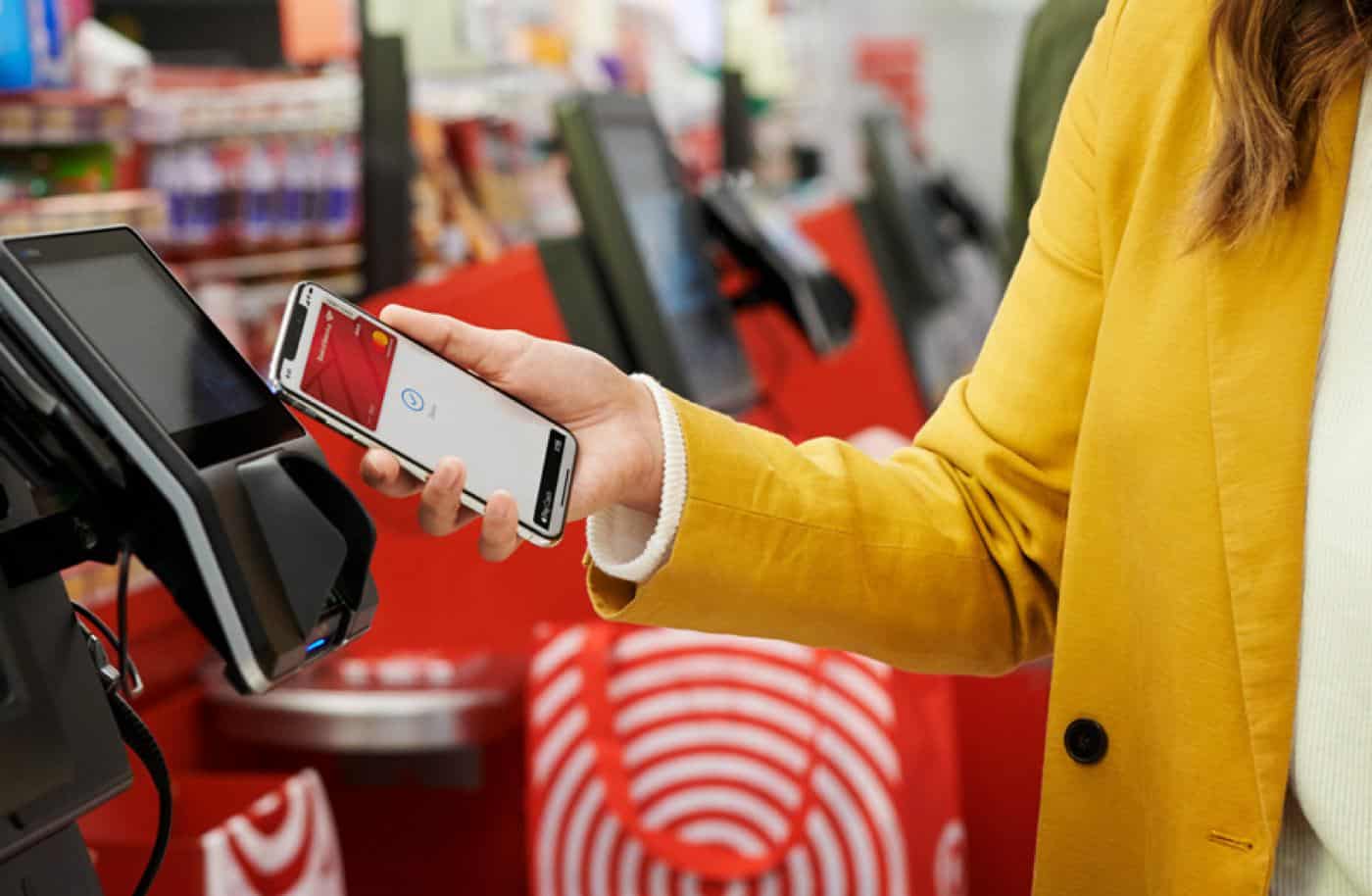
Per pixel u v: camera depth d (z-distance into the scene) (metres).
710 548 1.00
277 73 3.85
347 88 3.67
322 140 3.63
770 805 1.89
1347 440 0.88
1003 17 10.00
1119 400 0.96
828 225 4.31
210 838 1.67
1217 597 0.93
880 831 1.85
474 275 2.37
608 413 1.01
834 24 8.23
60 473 0.73
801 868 1.87
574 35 4.91
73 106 2.96
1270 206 0.88
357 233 3.69
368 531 0.82
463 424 0.95
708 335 2.79
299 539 0.77
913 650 1.06
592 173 2.53
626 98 2.81
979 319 6.49
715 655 1.90
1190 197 0.93
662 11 5.80
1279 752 0.90
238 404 0.82
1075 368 1.03
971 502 1.07
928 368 4.71
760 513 1.01
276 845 1.76
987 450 1.06
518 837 2.22
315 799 1.85
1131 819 1.00
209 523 0.73
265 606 0.74
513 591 2.30
